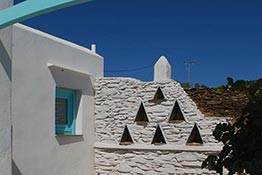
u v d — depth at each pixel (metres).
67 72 10.99
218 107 11.35
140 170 11.66
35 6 5.18
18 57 8.97
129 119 12.04
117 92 12.23
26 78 9.23
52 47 10.29
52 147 10.20
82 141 11.64
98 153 12.23
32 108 9.43
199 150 10.97
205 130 11.04
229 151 3.75
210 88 11.78
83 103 11.74
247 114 3.79
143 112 12.02
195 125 11.22
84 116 11.79
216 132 3.86
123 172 11.85
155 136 11.70
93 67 12.37
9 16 5.40
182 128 11.34
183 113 11.39
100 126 12.30
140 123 11.86
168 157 11.38
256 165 3.39
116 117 12.17
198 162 10.98
